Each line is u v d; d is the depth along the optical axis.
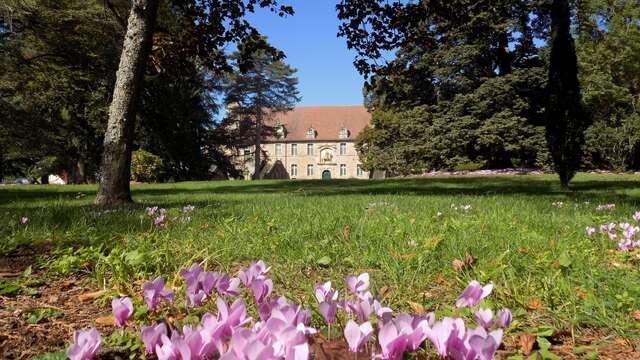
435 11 11.62
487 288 1.53
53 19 19.38
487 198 9.12
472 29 12.45
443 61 32.84
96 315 2.27
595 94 31.70
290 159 75.62
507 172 29.33
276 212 6.25
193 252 3.59
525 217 5.72
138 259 3.10
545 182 18.69
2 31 19.64
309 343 1.33
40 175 45.47
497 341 1.04
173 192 14.20
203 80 41.59
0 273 3.09
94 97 26.06
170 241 4.13
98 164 35.00
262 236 4.23
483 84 32.19
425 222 5.02
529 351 1.80
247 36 11.70
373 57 12.07
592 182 17.86
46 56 21.73
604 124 32.34
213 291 2.25
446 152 33.31
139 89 8.95
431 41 12.43
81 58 21.84
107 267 3.18
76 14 19.42
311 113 78.06
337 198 9.31
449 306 2.30
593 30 33.91
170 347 1.12
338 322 1.84
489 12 12.16
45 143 23.05
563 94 13.88
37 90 22.64
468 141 32.56
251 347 0.89
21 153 23.50
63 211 6.59
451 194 11.49
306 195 11.08
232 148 53.16
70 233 4.45
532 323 2.18
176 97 33.47
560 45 13.84
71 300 2.54
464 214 6.08
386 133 43.00
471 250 3.53
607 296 2.47
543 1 29.53
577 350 1.84
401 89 12.64
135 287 2.76
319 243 3.91
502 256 3.13
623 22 33.03
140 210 6.98
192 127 39.34
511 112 32.16
